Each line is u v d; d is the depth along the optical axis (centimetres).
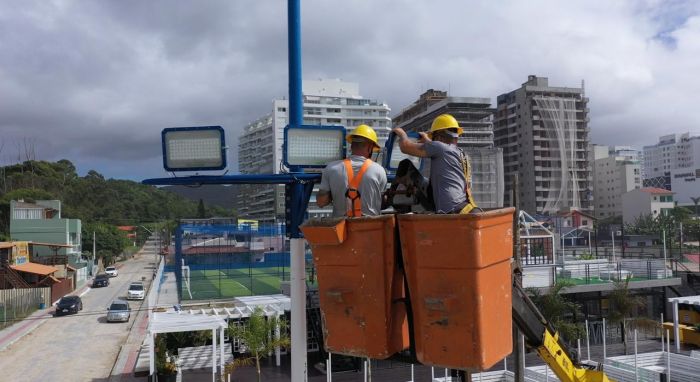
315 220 393
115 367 2539
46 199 8631
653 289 3522
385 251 380
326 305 401
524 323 638
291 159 650
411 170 483
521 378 983
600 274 3534
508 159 11138
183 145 639
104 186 12900
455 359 347
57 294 4788
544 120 10525
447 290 348
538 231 3262
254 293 4141
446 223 345
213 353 2144
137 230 12362
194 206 16038
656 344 2955
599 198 12888
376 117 13112
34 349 2933
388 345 376
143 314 3966
